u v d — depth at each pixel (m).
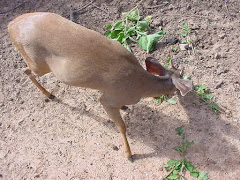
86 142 1.45
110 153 1.41
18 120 1.56
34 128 1.52
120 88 1.15
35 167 1.39
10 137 1.50
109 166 1.37
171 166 1.32
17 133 1.51
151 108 1.53
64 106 1.58
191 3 1.95
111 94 1.19
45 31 1.14
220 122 1.44
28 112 1.58
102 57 1.11
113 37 1.82
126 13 1.89
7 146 1.47
